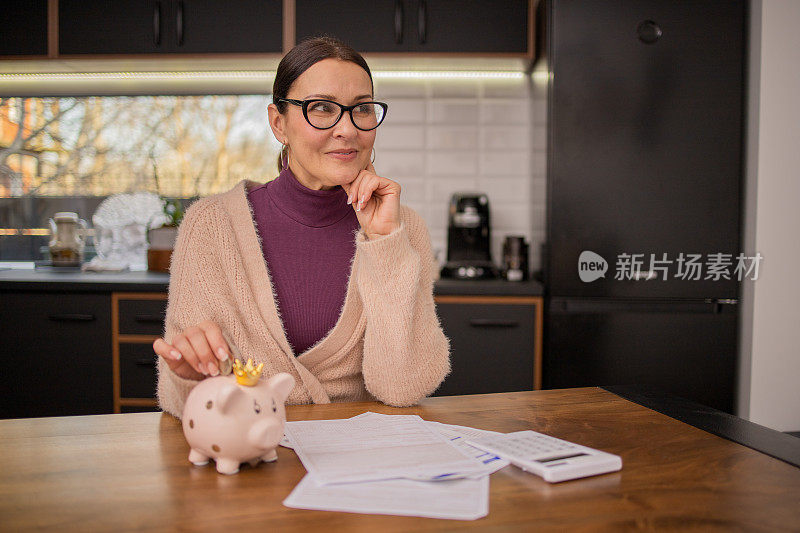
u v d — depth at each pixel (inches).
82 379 100.7
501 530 23.5
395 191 44.4
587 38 97.7
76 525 23.7
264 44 107.1
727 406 99.3
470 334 100.7
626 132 98.3
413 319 45.3
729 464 30.6
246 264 48.3
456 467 29.0
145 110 127.5
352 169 44.9
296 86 44.9
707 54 97.7
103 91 126.4
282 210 50.5
